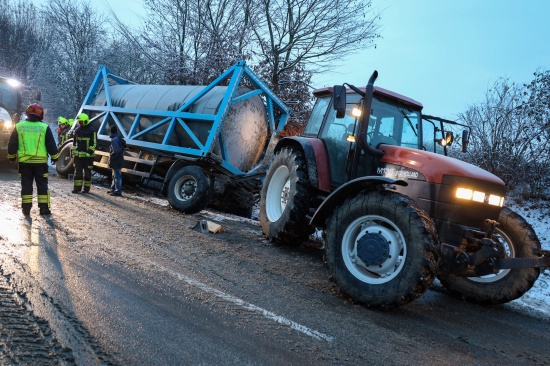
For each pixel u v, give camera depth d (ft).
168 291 10.93
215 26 45.88
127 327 8.46
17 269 11.05
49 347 7.34
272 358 8.04
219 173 26.48
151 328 8.58
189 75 44.27
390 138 16.19
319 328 9.88
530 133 33.12
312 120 20.15
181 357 7.57
